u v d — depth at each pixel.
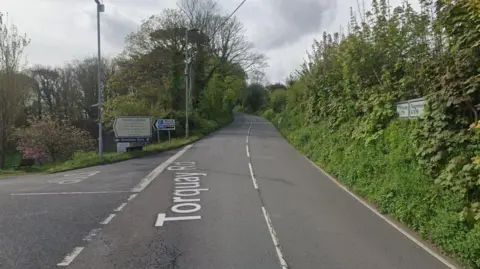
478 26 6.35
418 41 11.66
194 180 13.48
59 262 6.01
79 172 16.67
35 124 31.31
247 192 11.41
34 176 16.44
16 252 6.46
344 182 12.68
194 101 49.03
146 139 24.23
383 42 13.31
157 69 45.50
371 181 10.89
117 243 6.89
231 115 72.06
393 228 7.84
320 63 25.11
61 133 31.17
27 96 28.81
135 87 44.44
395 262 6.05
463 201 6.76
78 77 61.72
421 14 11.45
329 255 6.32
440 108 7.76
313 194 11.13
